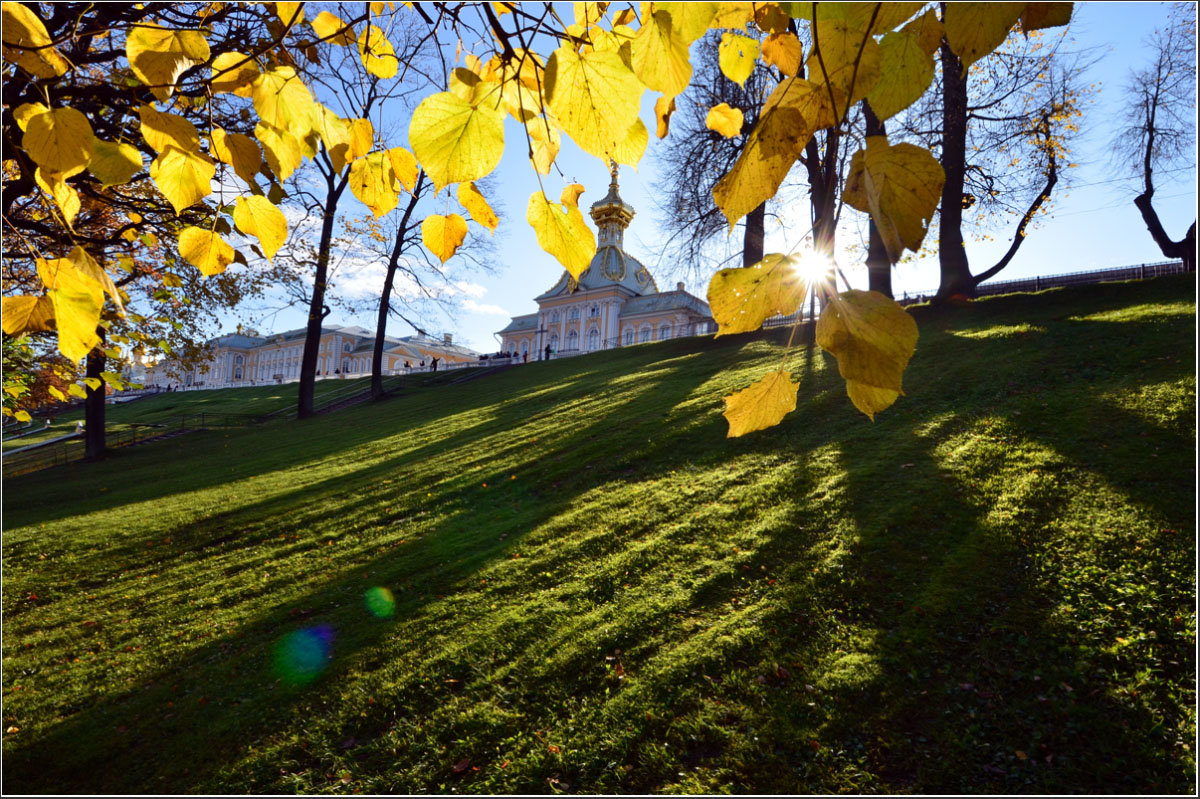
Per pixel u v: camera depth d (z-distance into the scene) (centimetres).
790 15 46
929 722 387
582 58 57
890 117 47
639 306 5981
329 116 102
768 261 47
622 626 536
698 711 425
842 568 559
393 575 732
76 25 84
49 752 492
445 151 64
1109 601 449
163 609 741
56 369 400
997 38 45
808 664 450
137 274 523
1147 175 1931
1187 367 825
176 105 96
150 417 3834
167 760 466
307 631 629
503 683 493
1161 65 1820
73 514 1324
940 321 1543
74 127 76
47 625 730
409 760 429
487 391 2455
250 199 92
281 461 1658
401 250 2403
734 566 605
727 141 1460
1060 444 705
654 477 923
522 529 812
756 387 54
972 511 612
